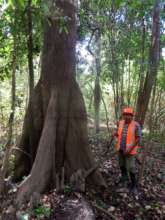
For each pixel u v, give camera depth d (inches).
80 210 115.7
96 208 124.3
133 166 152.6
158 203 142.1
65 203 120.6
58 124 141.6
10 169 141.6
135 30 190.7
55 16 105.0
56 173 138.8
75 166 141.6
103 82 258.5
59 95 142.3
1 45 153.9
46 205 119.0
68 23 140.1
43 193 130.0
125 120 155.5
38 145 141.4
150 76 183.3
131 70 235.1
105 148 207.6
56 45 141.8
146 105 190.4
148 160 203.6
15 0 71.6
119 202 135.2
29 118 146.7
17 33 101.0
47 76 144.3
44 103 144.7
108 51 203.0
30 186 128.1
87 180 141.3
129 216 128.2
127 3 131.0
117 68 200.8
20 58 155.6
